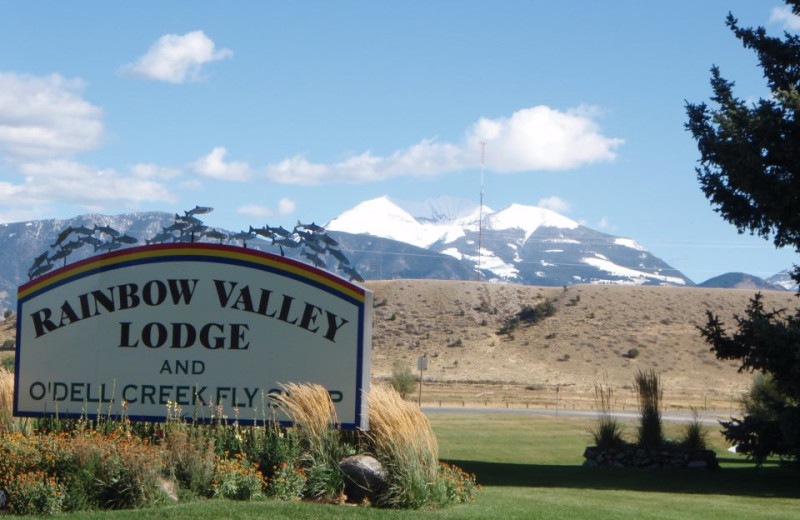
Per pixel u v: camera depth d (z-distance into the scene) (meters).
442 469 14.47
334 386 14.13
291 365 14.28
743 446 23.66
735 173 22.59
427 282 151.38
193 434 13.61
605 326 127.25
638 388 27.64
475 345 124.88
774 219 22.66
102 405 14.68
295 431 13.44
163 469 12.23
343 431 14.03
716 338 23.72
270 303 14.44
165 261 14.77
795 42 24.12
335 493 12.71
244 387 14.37
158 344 14.63
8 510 11.04
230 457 13.34
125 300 14.80
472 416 49.81
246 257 14.56
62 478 11.61
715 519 13.81
